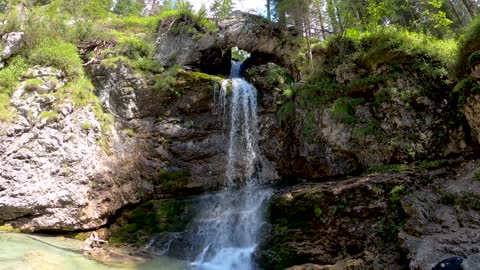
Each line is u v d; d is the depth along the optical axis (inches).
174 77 571.8
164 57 634.2
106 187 466.3
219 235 436.1
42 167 430.6
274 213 394.3
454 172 344.2
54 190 426.0
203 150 570.9
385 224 318.3
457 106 391.9
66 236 427.2
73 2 739.4
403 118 417.4
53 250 368.5
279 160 559.2
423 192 321.4
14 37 523.8
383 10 620.1
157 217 480.1
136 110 548.1
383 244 308.3
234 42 700.7
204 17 708.0
